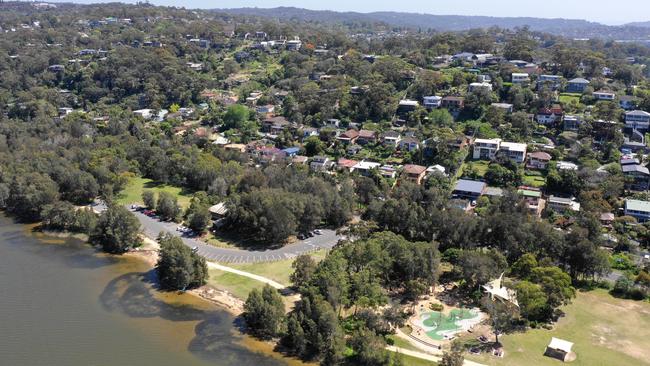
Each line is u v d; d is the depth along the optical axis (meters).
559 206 171.00
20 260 147.75
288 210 153.38
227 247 152.50
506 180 191.62
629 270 135.88
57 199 181.12
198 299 125.69
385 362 96.88
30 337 110.25
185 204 186.00
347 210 167.00
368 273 117.25
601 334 109.12
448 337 107.31
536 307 110.81
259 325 113.00
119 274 139.25
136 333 112.00
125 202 187.88
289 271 136.88
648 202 169.88
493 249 132.88
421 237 149.38
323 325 102.50
